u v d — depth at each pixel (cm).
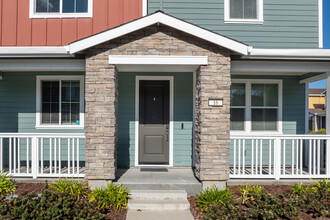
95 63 501
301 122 700
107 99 499
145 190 490
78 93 680
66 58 539
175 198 472
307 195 449
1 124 673
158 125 666
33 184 519
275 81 699
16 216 363
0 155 536
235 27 664
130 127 663
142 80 668
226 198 440
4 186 479
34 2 634
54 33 626
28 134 530
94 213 380
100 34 488
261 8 666
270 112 706
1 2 629
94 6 627
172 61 504
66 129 670
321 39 669
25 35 626
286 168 685
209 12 661
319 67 564
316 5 672
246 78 695
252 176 534
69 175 520
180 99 667
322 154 646
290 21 668
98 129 496
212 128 505
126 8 627
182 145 664
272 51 525
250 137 534
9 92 673
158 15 489
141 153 664
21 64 548
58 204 376
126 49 503
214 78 508
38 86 671
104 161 495
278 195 442
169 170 619
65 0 632
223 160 504
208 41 504
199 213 428
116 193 449
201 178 500
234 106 701
